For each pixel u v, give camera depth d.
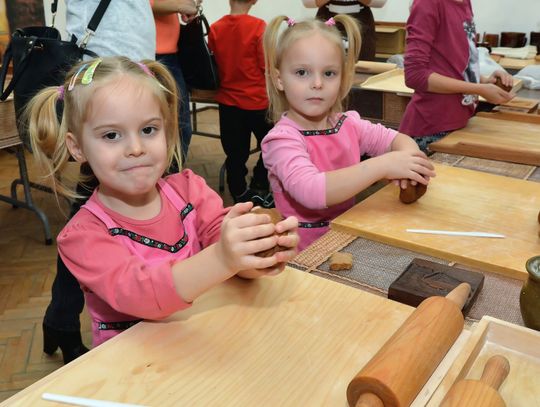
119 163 0.76
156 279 0.66
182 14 2.28
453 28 1.74
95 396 0.53
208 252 0.66
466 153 1.48
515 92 2.31
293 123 1.27
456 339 0.60
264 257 0.63
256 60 2.71
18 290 2.12
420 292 0.77
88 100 0.75
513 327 0.60
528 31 4.02
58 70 1.42
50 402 0.53
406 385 0.49
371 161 1.11
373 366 0.51
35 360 1.72
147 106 0.76
